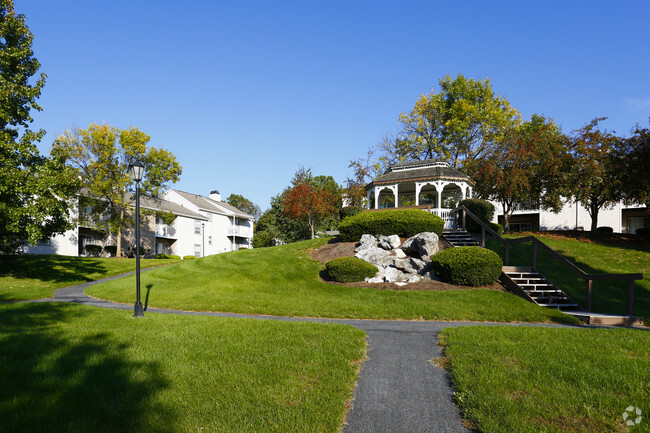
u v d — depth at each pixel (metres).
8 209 15.97
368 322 9.80
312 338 7.31
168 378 5.10
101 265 24.06
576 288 13.47
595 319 9.98
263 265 17.70
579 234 21.84
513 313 10.62
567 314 10.59
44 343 6.50
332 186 52.72
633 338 7.30
